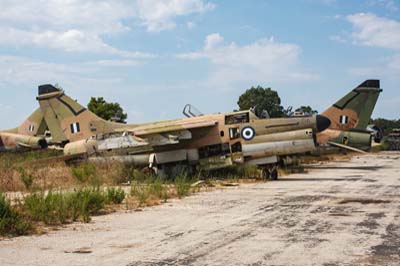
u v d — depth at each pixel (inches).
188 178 949.2
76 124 1120.2
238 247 336.8
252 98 2714.1
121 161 1016.9
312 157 1657.2
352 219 454.9
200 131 997.2
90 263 296.7
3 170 868.0
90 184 815.1
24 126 1793.8
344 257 304.3
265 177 946.7
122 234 391.9
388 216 472.1
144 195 629.9
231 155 979.3
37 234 395.5
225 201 608.7
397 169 1261.1
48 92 1143.0
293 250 325.7
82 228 422.3
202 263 293.1
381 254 311.6
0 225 394.9
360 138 1434.5
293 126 972.6
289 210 519.5
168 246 343.9
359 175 1051.3
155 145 973.2
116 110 2748.5
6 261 304.0
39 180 861.2
